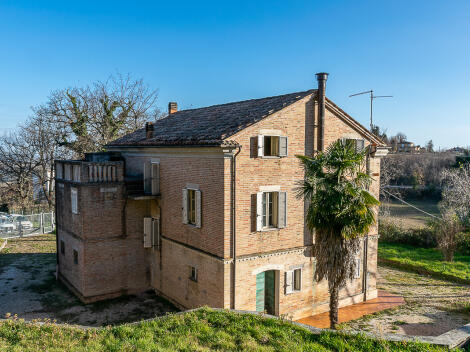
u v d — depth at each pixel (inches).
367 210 481.7
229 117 659.4
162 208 693.3
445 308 654.5
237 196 550.0
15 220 1396.4
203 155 576.7
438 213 1581.0
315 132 624.4
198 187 593.9
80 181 668.1
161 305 666.2
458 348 375.6
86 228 666.8
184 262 637.3
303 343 379.9
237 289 556.1
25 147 1626.5
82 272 671.8
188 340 374.3
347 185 474.3
